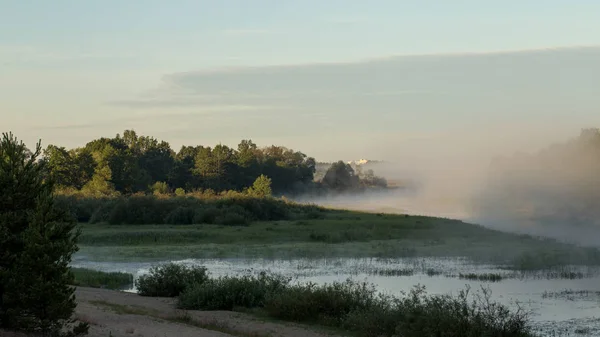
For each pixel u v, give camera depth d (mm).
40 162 17328
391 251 51219
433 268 41031
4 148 16766
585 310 25719
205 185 153000
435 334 18906
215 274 38656
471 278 35969
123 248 54938
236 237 62531
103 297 27953
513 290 31250
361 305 23812
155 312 23875
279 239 61781
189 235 62656
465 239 60688
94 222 80812
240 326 21922
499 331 19047
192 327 20531
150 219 79312
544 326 22625
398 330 19641
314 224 77312
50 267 15609
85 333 16609
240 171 164250
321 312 23766
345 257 48031
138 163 151250
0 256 15898
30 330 15867
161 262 46219
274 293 25531
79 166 131000
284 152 197625
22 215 16312
